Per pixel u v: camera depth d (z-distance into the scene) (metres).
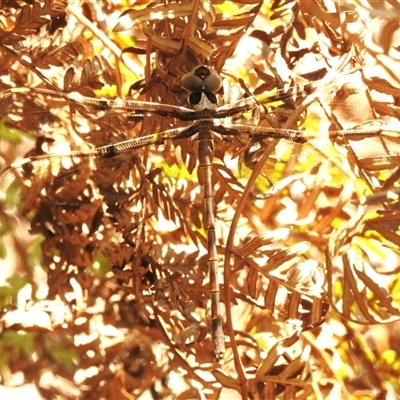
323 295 0.60
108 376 0.61
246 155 0.62
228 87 0.62
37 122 0.62
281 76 0.62
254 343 0.62
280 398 0.61
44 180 0.62
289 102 0.62
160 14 0.60
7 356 0.61
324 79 0.62
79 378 0.61
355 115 0.63
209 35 0.62
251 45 0.66
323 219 0.63
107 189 0.62
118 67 0.64
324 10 0.63
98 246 0.62
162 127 0.62
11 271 0.63
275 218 0.64
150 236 0.63
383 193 0.60
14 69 0.63
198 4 0.60
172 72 0.62
